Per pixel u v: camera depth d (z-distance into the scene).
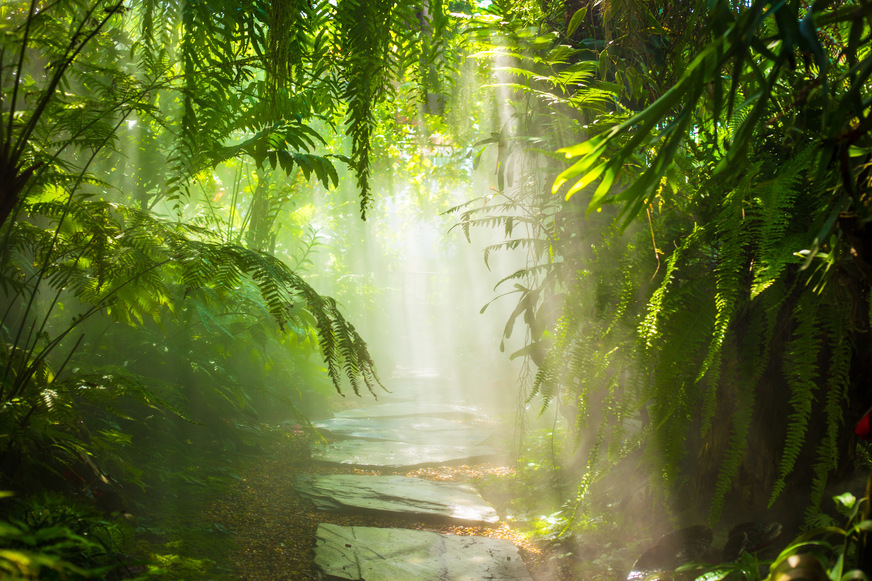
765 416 2.19
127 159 3.51
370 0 2.27
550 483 3.83
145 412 3.80
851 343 1.71
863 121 1.01
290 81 2.43
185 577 2.40
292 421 5.65
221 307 3.94
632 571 2.21
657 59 2.95
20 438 1.74
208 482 3.64
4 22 1.84
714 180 1.83
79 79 2.23
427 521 3.59
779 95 1.80
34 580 1.08
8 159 1.67
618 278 1.98
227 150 2.93
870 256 1.14
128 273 2.06
